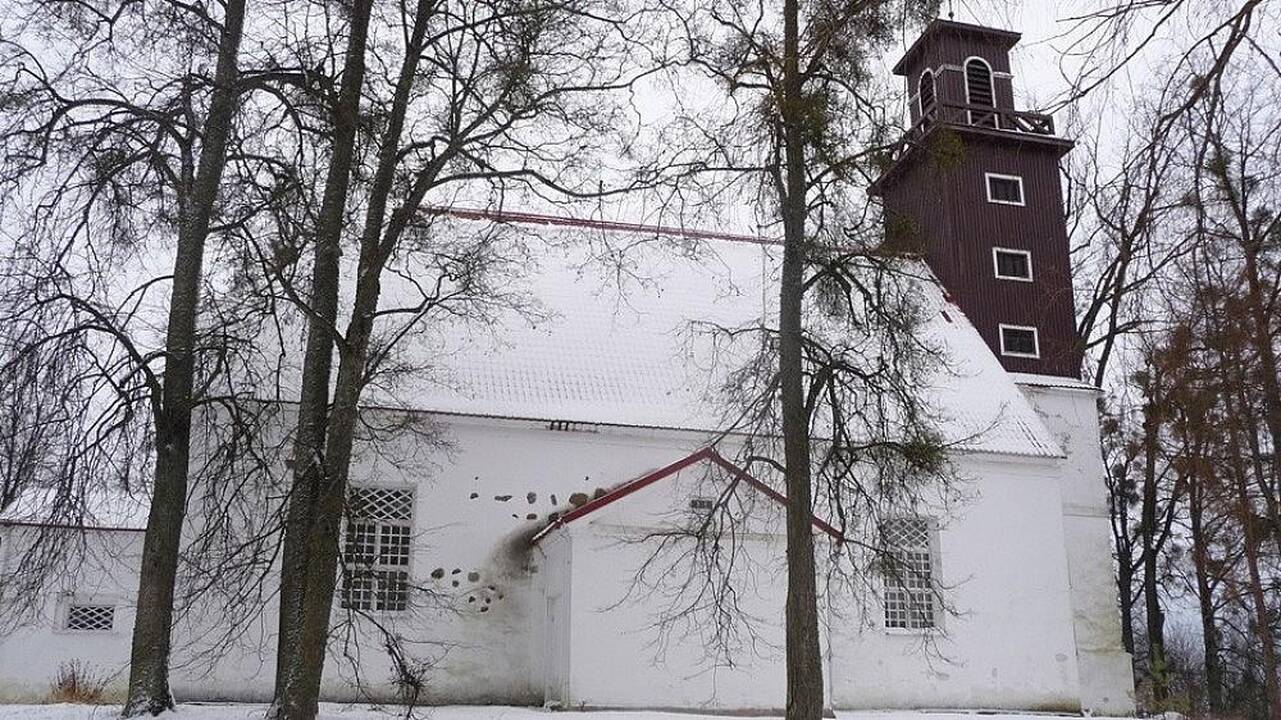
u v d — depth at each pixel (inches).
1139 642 1779.0
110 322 718.5
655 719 886.4
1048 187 1475.1
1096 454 1365.7
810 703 631.8
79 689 1042.1
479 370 1113.4
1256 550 601.3
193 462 980.6
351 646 994.1
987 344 1384.1
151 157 757.3
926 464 722.2
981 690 1136.2
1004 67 1508.4
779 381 730.8
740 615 859.4
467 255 931.3
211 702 951.0
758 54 676.7
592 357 1167.0
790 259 706.2
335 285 775.1
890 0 454.0
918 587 1138.0
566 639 956.0
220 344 802.8
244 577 832.3
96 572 1176.2
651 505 992.2
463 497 1058.1
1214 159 242.5
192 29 780.0
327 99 784.3
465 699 1013.8
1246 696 1250.6
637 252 1270.9
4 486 666.8
